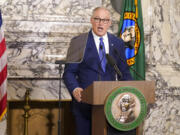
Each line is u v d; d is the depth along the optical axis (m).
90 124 3.14
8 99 4.93
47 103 5.25
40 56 5.05
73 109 3.22
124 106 2.46
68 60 3.39
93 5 5.31
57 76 5.02
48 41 5.09
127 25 5.14
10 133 5.15
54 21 5.14
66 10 5.23
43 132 5.24
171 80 5.38
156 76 5.32
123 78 3.29
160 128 5.28
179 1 5.50
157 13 5.43
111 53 3.29
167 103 5.34
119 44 3.40
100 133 2.56
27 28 5.06
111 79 3.22
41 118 5.24
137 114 2.51
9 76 4.91
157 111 5.29
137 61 5.09
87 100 2.60
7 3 5.08
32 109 5.22
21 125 5.19
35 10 5.14
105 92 2.46
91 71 3.22
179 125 5.36
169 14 5.47
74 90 2.99
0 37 4.33
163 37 5.43
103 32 3.32
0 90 4.29
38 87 5.00
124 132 2.60
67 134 5.28
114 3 5.30
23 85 4.97
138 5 5.21
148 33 5.38
